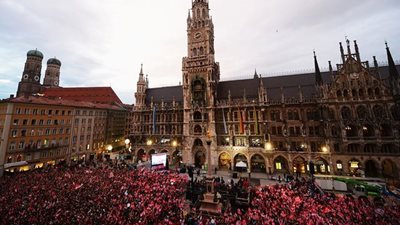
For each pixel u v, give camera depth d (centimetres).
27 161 6025
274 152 6012
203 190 3625
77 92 12712
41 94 11769
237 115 6906
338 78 5675
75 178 4203
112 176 4444
